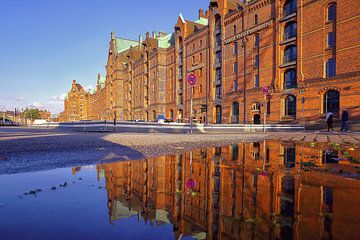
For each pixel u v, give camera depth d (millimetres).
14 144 6695
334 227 1035
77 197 1729
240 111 32594
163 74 52188
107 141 8148
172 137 11195
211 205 1476
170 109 50000
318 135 13094
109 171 2916
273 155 4512
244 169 2939
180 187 2051
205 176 2525
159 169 3025
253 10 30953
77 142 7582
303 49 24859
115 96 74250
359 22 20422
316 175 2502
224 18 35625
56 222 1161
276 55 27781
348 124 20703
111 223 1151
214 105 37406
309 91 24125
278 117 27375
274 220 1146
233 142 8234
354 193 1683
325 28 23062
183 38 45281
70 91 125875
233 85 34031
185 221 1182
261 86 29609
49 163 3625
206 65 39406
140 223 1143
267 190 1849
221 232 1009
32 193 1828
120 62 74438
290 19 26438
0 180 2391
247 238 920
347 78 21094
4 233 995
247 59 31844
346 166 3127
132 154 4758
